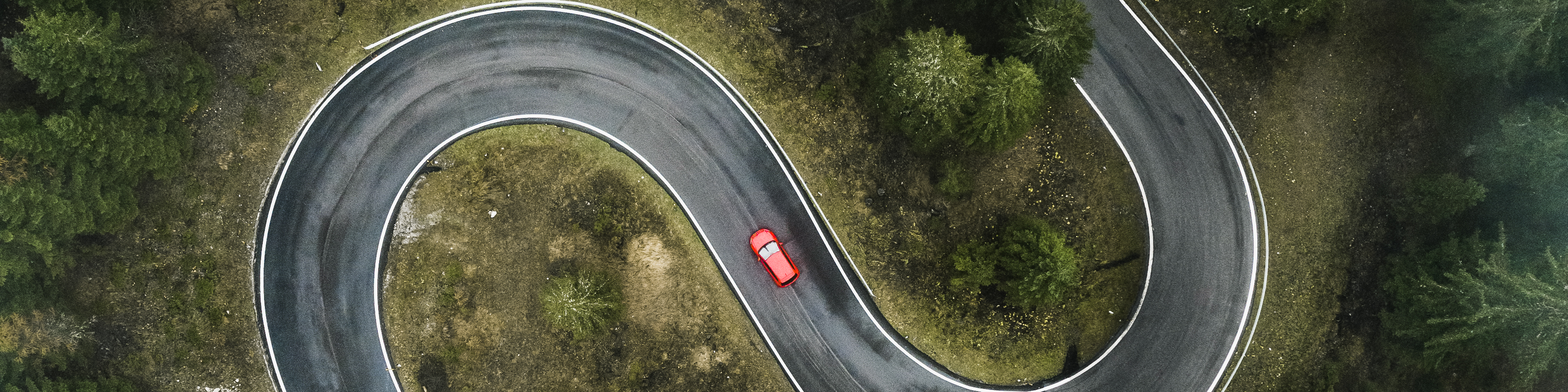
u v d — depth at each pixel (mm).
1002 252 41312
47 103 36219
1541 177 39062
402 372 42656
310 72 41156
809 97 42344
